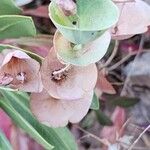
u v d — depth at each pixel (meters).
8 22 0.31
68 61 0.27
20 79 0.29
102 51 0.27
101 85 0.40
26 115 0.35
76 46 0.27
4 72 0.28
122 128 0.42
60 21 0.26
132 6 0.30
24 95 0.36
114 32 0.30
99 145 0.49
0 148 0.34
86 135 0.45
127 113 0.50
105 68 0.46
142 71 0.52
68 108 0.31
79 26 0.26
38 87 0.29
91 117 0.49
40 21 0.47
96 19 0.25
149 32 0.49
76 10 0.26
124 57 0.49
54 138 0.35
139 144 0.49
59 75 0.29
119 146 0.42
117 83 0.47
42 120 0.31
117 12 0.25
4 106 0.35
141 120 0.51
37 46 0.38
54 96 0.29
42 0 0.48
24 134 0.44
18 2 0.37
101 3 0.26
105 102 0.47
